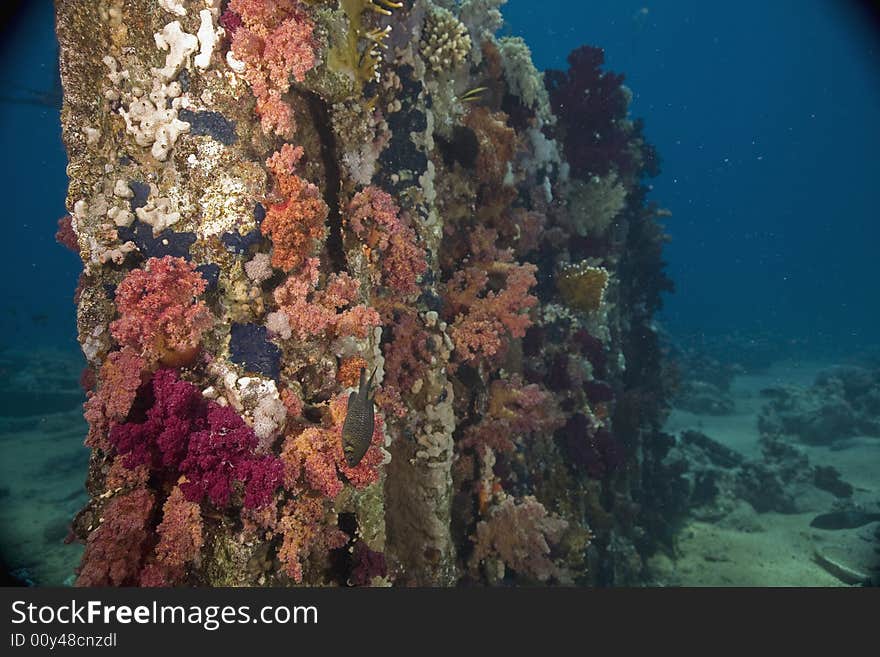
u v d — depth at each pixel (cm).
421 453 505
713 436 1731
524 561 597
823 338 4044
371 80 490
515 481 677
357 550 425
